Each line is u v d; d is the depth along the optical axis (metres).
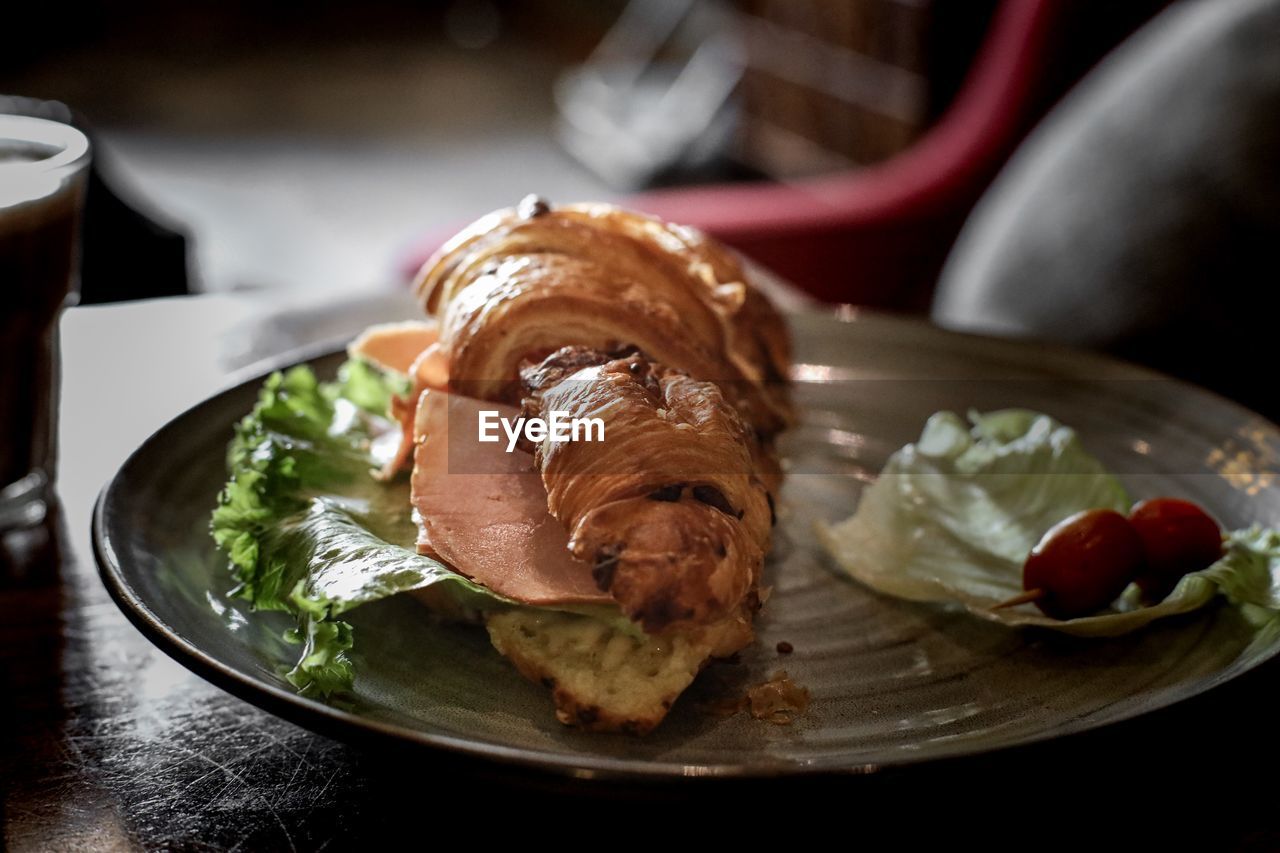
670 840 0.37
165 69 2.74
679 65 2.10
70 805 0.38
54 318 0.48
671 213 0.95
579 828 0.38
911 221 0.95
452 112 2.47
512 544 0.42
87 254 0.76
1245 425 0.50
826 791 0.35
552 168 2.11
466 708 0.39
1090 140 0.81
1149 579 0.44
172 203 1.92
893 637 0.43
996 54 0.98
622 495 0.39
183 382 0.57
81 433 0.54
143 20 2.92
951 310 0.87
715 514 0.39
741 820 0.38
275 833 0.37
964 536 0.47
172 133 2.31
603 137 2.01
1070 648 0.43
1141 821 0.38
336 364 0.53
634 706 0.39
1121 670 0.42
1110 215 0.77
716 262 0.50
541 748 0.38
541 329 0.45
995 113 0.95
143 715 0.41
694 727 0.39
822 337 0.58
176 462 0.47
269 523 0.43
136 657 0.43
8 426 0.48
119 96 2.53
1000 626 0.43
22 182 0.47
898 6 1.17
